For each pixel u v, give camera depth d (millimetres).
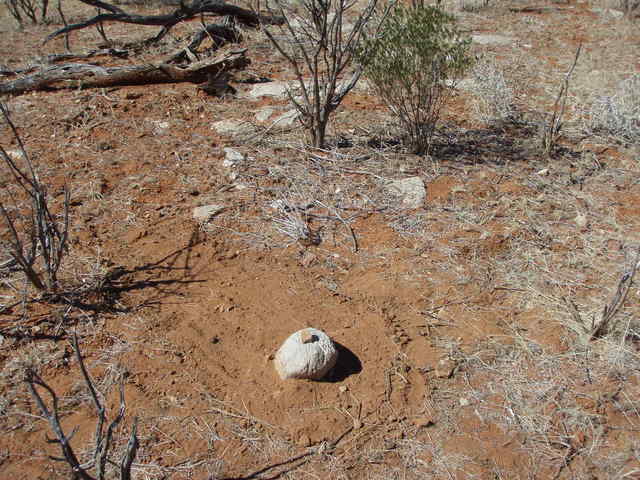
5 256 3676
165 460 2570
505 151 5312
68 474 2467
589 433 2754
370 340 3205
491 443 2707
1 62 7387
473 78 6914
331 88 4871
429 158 5055
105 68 6387
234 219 4172
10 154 4926
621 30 9445
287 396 2871
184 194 4461
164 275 3619
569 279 3691
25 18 10344
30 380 2023
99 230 3994
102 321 3244
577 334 3271
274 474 2545
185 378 2947
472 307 3479
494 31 9266
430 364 3100
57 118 5617
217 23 8203
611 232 4148
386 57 4746
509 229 4117
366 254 3898
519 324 3361
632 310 3426
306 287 3590
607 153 5359
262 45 8031
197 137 5375
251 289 3551
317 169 4832
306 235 3984
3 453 2557
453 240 4023
